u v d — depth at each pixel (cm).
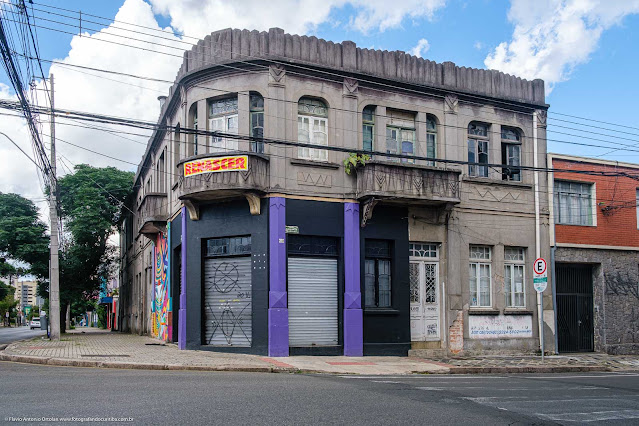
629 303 2202
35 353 1666
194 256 1811
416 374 1438
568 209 2167
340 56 1841
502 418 789
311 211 1750
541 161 2120
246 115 1752
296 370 1413
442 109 1992
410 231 1888
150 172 2830
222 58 1780
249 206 1731
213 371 1379
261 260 1697
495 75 2091
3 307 8719
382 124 1894
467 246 1972
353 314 1755
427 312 1905
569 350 2106
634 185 2272
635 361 1888
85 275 3581
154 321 2516
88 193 3388
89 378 1105
